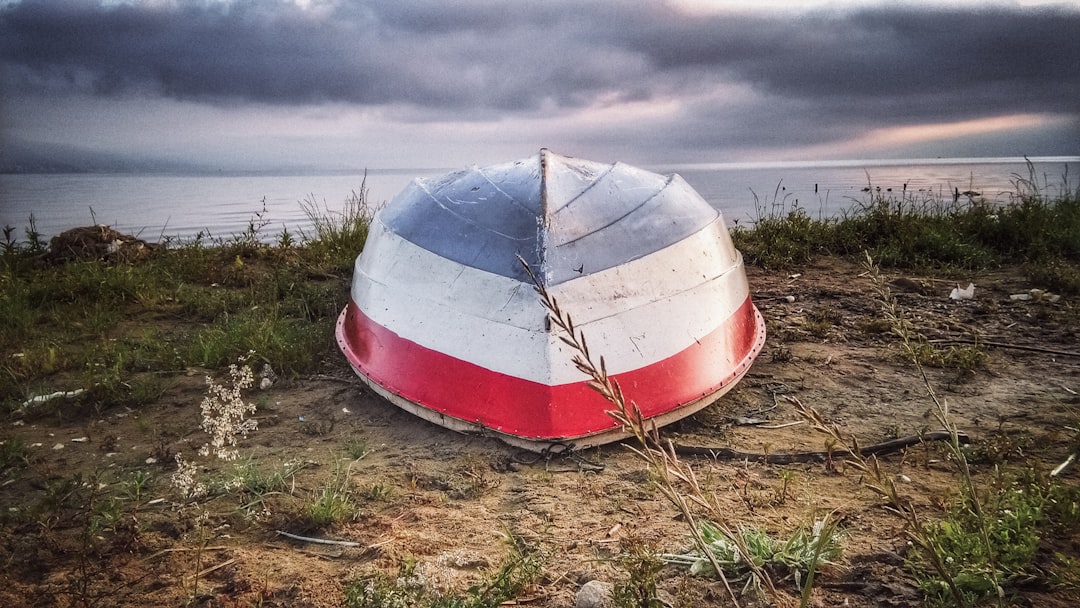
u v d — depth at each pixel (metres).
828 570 2.51
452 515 2.98
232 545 2.83
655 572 2.41
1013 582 2.41
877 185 10.51
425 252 4.07
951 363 4.61
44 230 27.28
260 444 3.69
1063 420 3.79
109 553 2.79
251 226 8.27
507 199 4.06
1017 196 8.68
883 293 2.39
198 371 4.69
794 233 8.05
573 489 3.16
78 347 5.20
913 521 2.07
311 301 5.99
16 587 2.58
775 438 3.64
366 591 2.41
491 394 3.57
